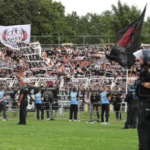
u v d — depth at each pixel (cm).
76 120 3647
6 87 4291
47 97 3791
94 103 3534
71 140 1991
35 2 9650
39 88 3750
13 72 5397
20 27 5812
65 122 3428
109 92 3716
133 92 2772
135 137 2178
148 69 1268
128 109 2784
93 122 3459
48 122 3394
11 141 1920
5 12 9175
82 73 5100
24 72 5197
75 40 10350
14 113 4166
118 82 4522
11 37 5838
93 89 3966
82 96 4034
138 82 1270
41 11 9812
